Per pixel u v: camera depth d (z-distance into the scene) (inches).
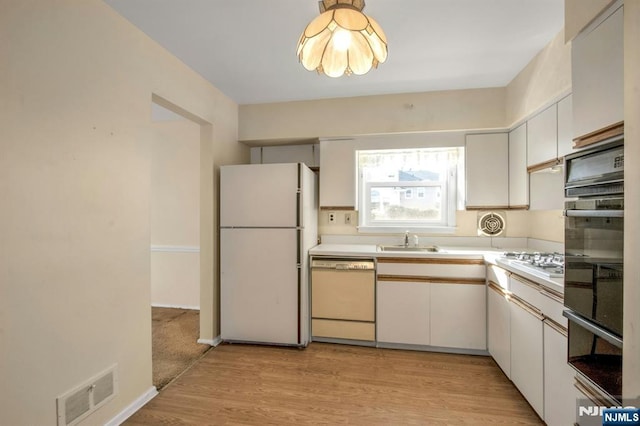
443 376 87.4
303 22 72.2
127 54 70.4
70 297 57.2
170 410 72.9
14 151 48.5
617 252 40.4
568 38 51.8
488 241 119.7
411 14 69.0
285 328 105.3
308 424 68.1
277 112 123.8
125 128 69.7
